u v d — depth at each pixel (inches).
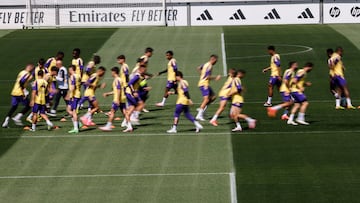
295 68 2407.7
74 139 2281.0
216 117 2384.4
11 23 4525.1
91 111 2411.4
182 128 2377.0
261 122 2420.0
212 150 2154.3
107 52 3663.9
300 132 2304.4
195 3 4456.2
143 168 2022.6
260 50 3646.7
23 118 2546.8
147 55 2518.5
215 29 4269.2
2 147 2218.3
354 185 1870.1
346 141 2207.2
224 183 1904.5
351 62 3344.0
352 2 4426.7
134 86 2372.0
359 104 2647.6
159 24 4446.4
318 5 4443.9
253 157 2090.3
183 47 3754.9
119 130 2367.1
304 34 4042.8
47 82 2472.9
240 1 4461.1
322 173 1956.2
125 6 4456.2
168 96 2834.6
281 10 4456.2
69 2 4498.0
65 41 3954.2
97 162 2078.0
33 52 3705.7
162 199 1809.8
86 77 2620.6
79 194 1856.5
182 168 2017.7
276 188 1862.7
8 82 3137.3
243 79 3085.6
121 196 1836.9
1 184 1932.8
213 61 2460.6
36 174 1999.3
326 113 2524.6
